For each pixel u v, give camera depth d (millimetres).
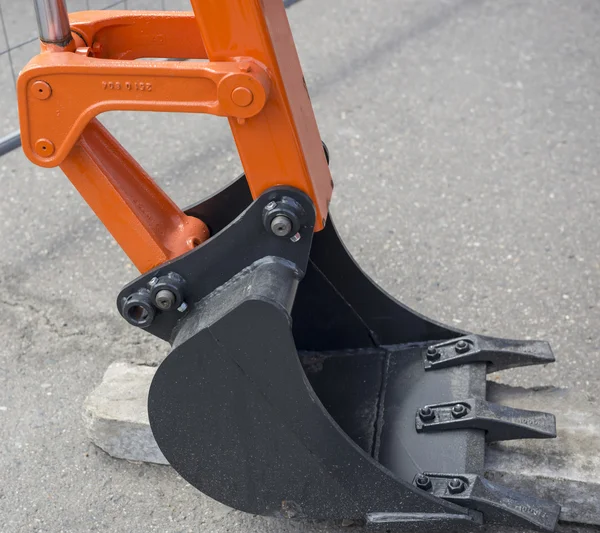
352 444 1975
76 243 3334
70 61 1819
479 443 2156
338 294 2422
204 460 2070
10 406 2652
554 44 4641
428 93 4258
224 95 1771
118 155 2129
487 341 2387
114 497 2371
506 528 2199
